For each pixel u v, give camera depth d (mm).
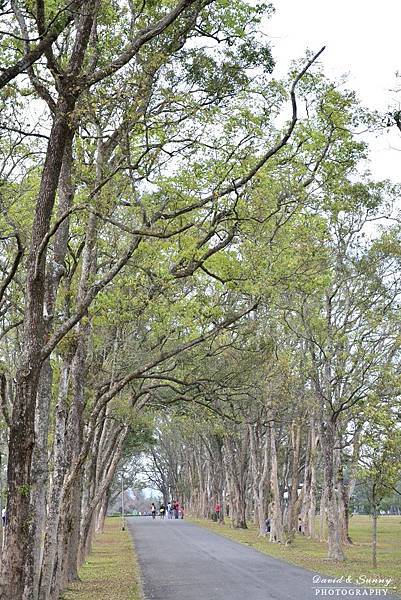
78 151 15273
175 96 13453
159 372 24859
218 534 49344
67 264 19688
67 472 18438
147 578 23953
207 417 32531
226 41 15328
